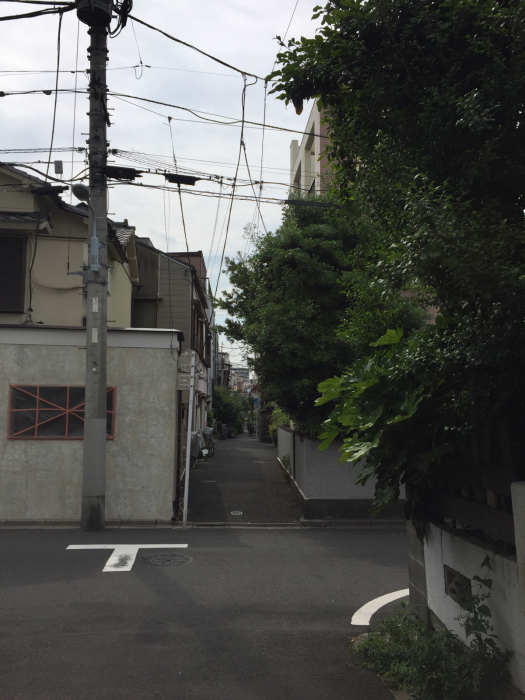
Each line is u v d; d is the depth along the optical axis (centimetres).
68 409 1077
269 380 1209
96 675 423
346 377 438
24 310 1341
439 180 391
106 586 661
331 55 418
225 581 695
